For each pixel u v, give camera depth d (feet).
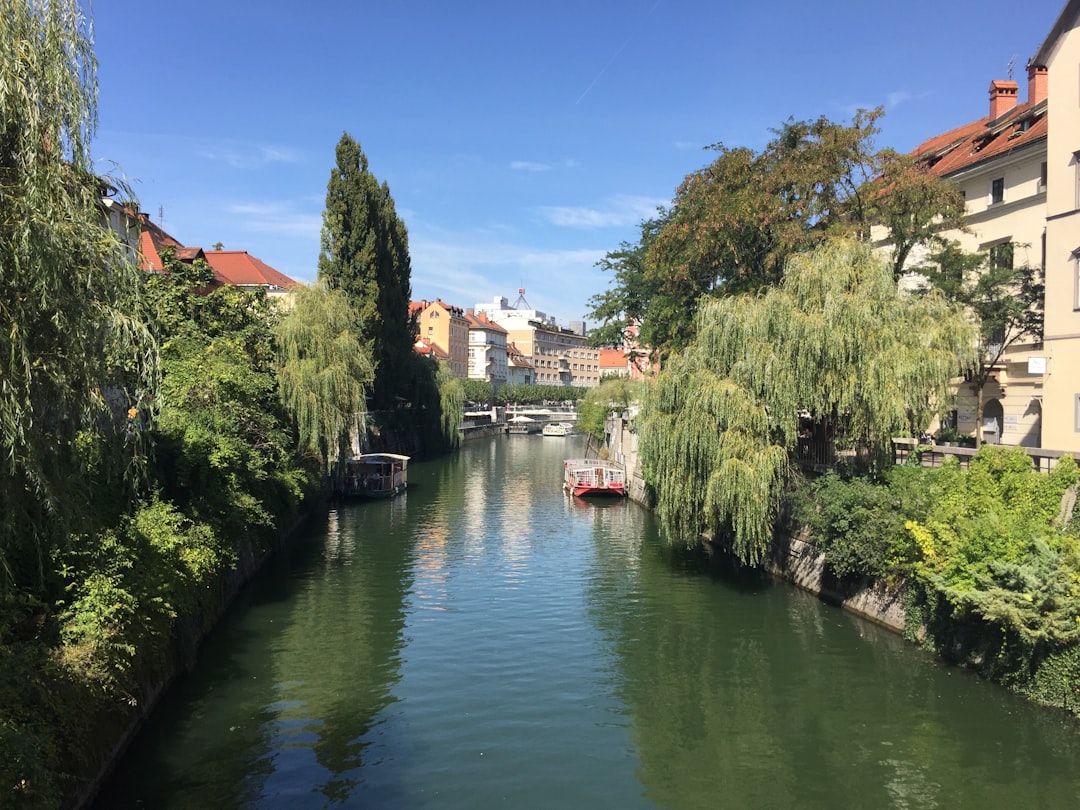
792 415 59.72
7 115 23.89
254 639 56.39
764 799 34.78
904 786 35.60
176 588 44.75
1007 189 90.58
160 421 58.90
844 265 60.44
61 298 24.94
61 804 28.27
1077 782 35.27
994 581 43.16
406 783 36.06
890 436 58.44
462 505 128.16
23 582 34.50
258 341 101.60
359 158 169.99
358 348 117.70
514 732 41.75
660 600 67.41
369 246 168.14
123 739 36.78
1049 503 47.44
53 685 29.45
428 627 60.08
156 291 82.89
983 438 92.58
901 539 52.65
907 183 75.20
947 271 81.00
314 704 44.98
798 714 43.52
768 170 84.07
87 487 31.94
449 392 237.04
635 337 151.53
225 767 36.91
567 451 257.96
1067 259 65.05
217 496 60.39
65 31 26.45
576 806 34.30
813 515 59.62
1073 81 64.90
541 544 94.27
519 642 56.65
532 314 600.39
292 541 94.27
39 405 25.57
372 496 135.23
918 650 51.21
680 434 64.80
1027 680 42.39
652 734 41.55
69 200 25.48
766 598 67.21
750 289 86.17
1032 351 82.53
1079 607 38.19
